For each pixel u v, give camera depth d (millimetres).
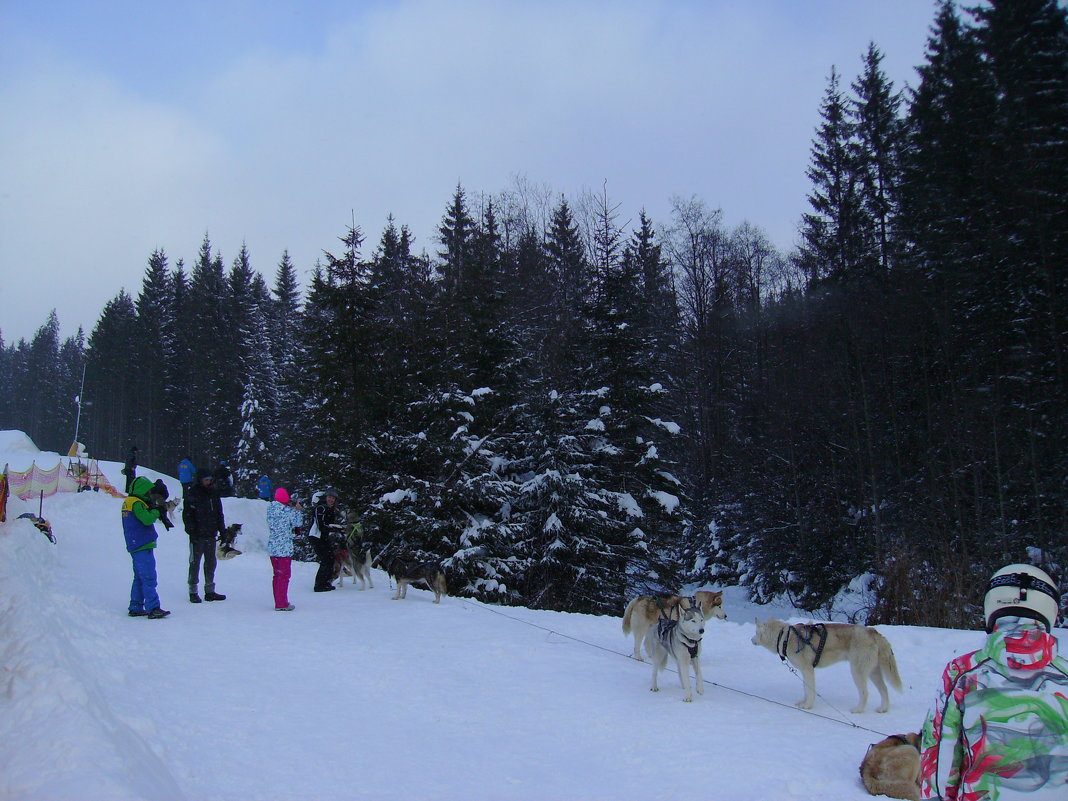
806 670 7777
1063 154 22516
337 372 23219
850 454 28578
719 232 47219
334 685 8281
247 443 47688
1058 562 20016
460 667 9289
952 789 2752
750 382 38312
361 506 21406
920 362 26578
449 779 5883
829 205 34938
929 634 10625
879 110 34500
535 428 22766
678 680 8969
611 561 22438
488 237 38219
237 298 67250
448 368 22750
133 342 76000
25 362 110125
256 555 19969
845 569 27656
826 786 5648
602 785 5809
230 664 8766
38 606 8602
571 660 9828
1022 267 22891
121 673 7668
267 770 5801
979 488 22344
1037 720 2598
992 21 24797
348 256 24062
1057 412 21422
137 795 4102
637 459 23484
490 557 20656
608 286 24250
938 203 26125
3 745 4691
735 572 33938
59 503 26578
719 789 5664
